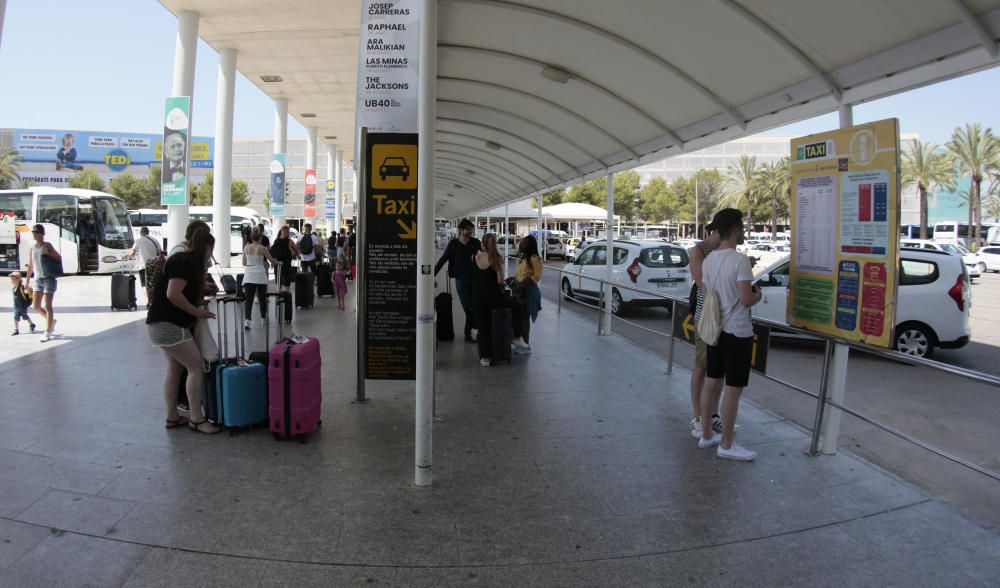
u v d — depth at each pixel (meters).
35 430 5.02
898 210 3.99
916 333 9.11
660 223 77.19
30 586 2.92
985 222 52.50
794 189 4.95
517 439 5.09
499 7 5.59
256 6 15.41
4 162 60.41
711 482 4.30
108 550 3.25
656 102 6.99
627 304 13.27
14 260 20.48
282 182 25.58
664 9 5.05
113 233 22.42
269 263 11.50
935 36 3.92
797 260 4.94
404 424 5.39
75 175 68.31
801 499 4.05
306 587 2.98
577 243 39.19
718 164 84.00
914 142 46.88
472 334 9.93
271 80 22.86
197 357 4.93
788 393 7.33
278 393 4.82
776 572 3.22
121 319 11.11
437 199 34.78
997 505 4.39
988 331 12.48
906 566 3.29
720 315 4.58
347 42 18.23
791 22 4.47
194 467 4.35
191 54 15.45
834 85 4.83
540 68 7.09
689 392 6.62
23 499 3.80
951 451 5.46
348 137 35.50
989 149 44.19
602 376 7.28
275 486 4.08
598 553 3.36
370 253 5.59
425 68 3.88
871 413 6.52
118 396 6.02
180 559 3.19
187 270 4.70
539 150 10.81
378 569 3.15
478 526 3.62
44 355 7.89
